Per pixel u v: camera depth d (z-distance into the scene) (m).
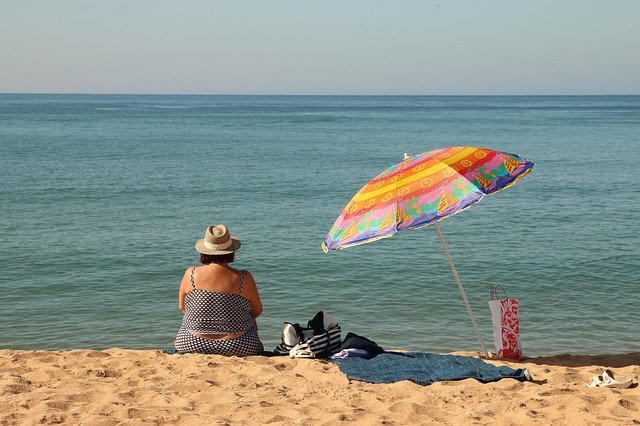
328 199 37.81
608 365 10.06
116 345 14.58
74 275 20.50
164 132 107.75
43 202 35.94
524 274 19.95
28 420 7.14
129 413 7.37
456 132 109.25
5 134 98.00
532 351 13.65
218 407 7.62
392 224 8.84
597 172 49.00
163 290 18.94
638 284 18.81
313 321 10.34
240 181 46.25
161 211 33.22
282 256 22.66
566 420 7.09
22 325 15.86
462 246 23.86
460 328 15.40
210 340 10.05
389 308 16.83
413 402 7.77
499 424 6.97
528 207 32.94
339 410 7.49
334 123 144.62
